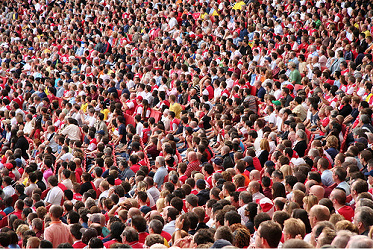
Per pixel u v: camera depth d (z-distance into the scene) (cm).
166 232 1288
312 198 1262
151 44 4053
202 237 1074
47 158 2439
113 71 3841
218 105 2791
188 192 1689
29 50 4744
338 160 1728
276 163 1788
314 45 3350
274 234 929
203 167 1908
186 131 2517
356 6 4075
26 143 2925
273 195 1467
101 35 4806
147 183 1805
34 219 1440
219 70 3197
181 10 4622
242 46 3712
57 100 3588
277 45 3709
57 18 5447
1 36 5378
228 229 1027
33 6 5819
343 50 3297
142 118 3055
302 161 1814
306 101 2545
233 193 1443
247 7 4384
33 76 4084
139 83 3375
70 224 1400
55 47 4544
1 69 4594
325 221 1002
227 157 2064
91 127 2786
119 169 2269
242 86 2980
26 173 2336
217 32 4053
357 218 1066
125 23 4778
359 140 1970
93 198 1830
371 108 2434
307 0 4309
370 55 2933
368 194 1292
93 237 1245
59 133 2895
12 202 1942
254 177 1619
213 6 4544
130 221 1363
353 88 2656
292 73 2980
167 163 2161
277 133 2456
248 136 2377
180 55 3831
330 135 2072
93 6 5303
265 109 2667
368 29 3666
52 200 1806
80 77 3762
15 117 3284
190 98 3097
